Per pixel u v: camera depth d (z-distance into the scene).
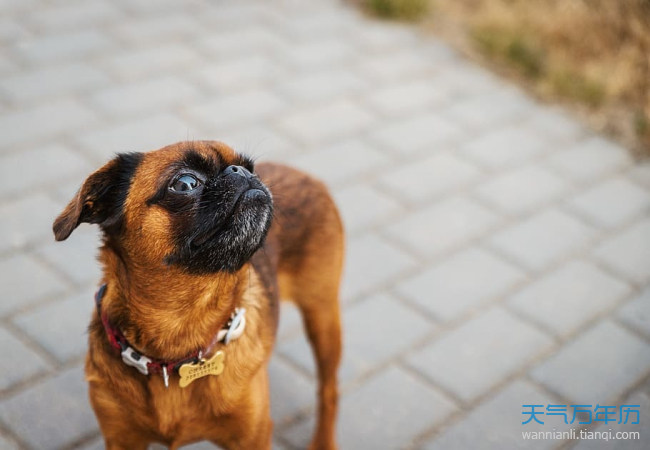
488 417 1.12
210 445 1.06
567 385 1.18
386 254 1.37
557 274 1.36
